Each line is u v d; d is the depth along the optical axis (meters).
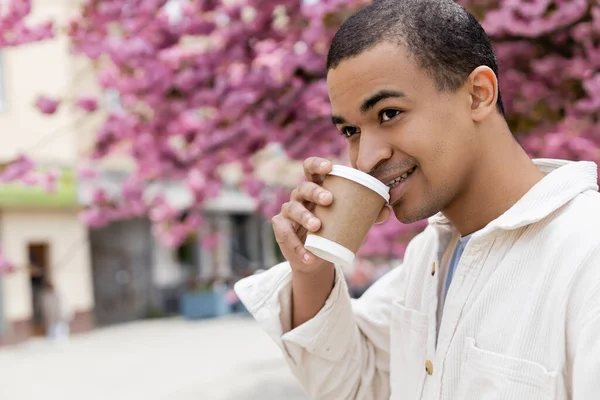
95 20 4.54
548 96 3.39
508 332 1.25
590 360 1.11
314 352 1.67
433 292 1.50
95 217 6.90
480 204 1.36
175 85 4.22
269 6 3.94
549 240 1.25
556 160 1.42
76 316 16.77
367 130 1.33
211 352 12.62
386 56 1.27
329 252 1.34
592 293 1.15
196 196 5.75
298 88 3.96
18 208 15.73
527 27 2.96
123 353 13.13
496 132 1.34
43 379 10.62
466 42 1.30
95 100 5.26
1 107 15.02
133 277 19.11
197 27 4.26
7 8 4.36
